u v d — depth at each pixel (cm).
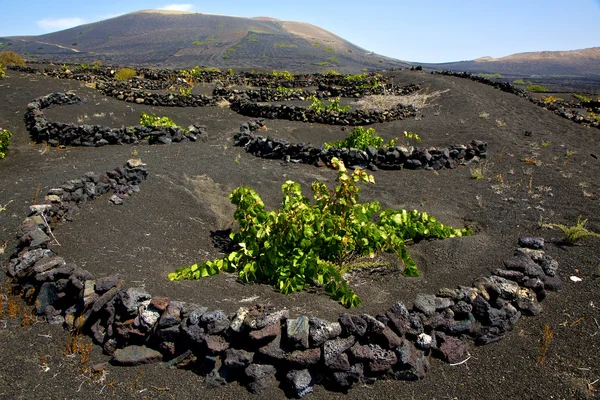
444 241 538
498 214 667
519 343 383
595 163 990
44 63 3122
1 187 707
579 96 2581
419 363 350
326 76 2581
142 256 493
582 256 519
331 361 331
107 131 1103
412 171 920
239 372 340
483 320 389
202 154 991
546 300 440
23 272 442
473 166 948
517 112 1593
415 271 462
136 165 765
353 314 385
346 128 1351
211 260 507
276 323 344
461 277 455
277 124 1373
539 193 768
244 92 1845
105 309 381
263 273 456
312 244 451
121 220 594
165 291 407
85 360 353
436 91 1886
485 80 2108
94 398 319
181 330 348
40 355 359
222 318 348
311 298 416
